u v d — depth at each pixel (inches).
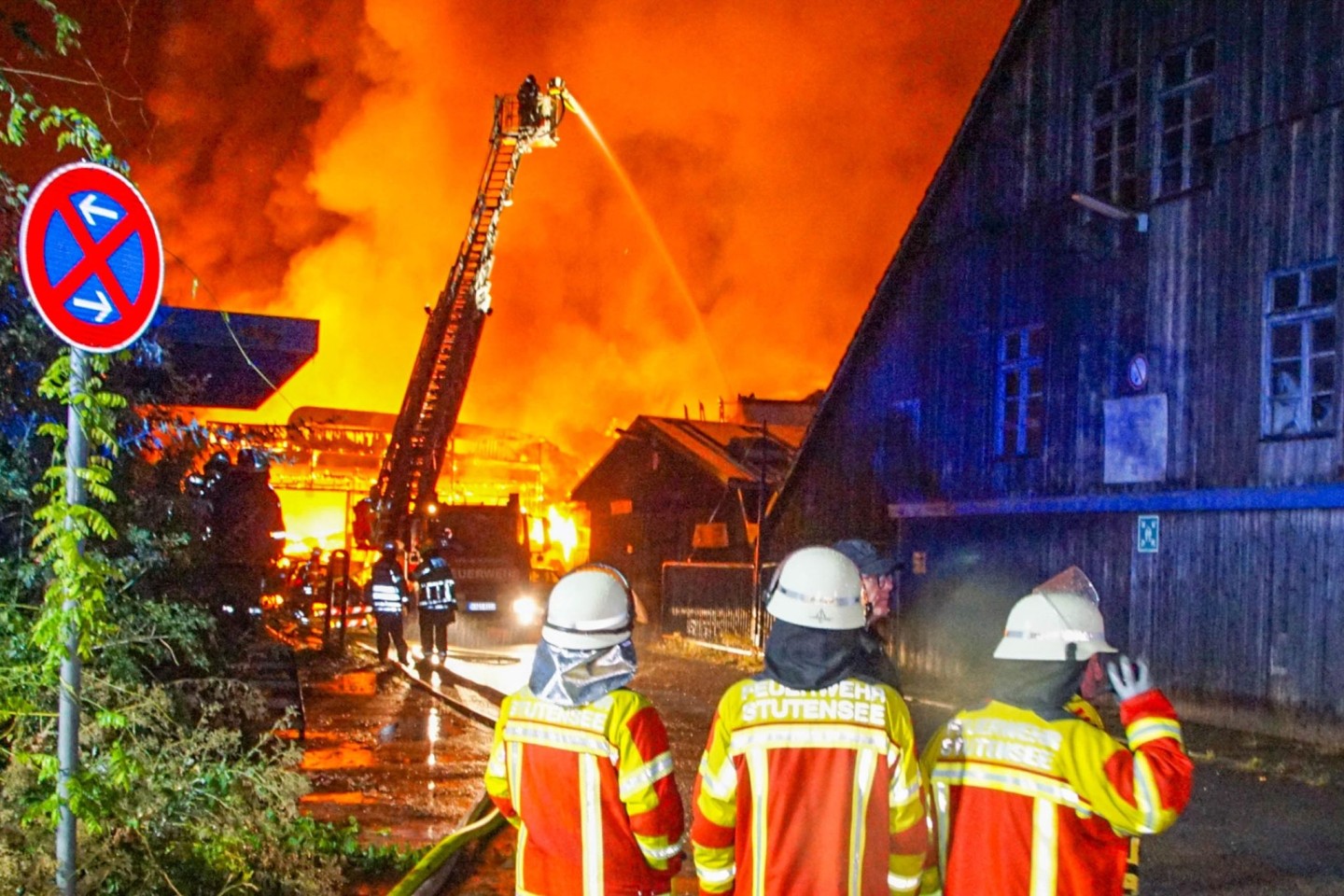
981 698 130.0
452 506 1024.9
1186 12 590.9
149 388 307.3
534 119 929.5
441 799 342.0
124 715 202.7
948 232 741.9
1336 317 512.1
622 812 133.2
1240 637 544.7
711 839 125.0
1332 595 506.3
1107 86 637.9
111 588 241.8
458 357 986.1
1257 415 542.6
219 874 204.5
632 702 134.3
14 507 247.3
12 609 203.0
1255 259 548.4
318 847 244.7
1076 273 647.1
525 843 135.6
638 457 1321.4
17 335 239.1
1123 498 603.2
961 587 704.4
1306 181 528.4
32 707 191.0
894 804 120.5
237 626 526.9
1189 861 311.7
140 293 164.9
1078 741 120.3
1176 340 585.0
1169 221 592.4
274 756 237.6
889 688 125.6
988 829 122.0
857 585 125.4
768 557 900.0
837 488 831.7
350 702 539.2
